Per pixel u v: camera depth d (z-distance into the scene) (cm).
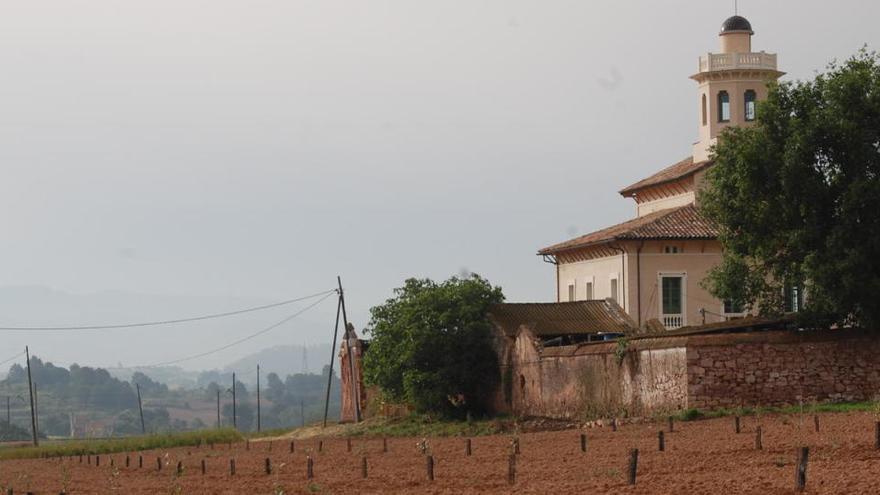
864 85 6800
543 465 4953
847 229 6681
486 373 9012
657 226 9069
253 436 10319
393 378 9219
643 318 8938
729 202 7094
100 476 5988
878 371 6812
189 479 5341
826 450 4656
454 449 6200
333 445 7506
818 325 6962
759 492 3684
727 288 7188
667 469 4425
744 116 9869
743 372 6775
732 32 10000
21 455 8775
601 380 7569
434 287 9319
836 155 6844
